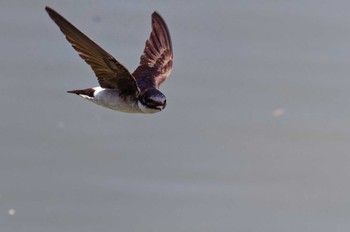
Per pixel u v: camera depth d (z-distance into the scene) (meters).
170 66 12.13
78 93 10.83
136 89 10.54
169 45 12.33
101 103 10.68
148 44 12.31
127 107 10.65
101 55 10.17
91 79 19.48
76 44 10.16
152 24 12.49
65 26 9.95
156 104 10.53
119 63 10.20
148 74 11.89
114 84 10.60
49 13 9.84
